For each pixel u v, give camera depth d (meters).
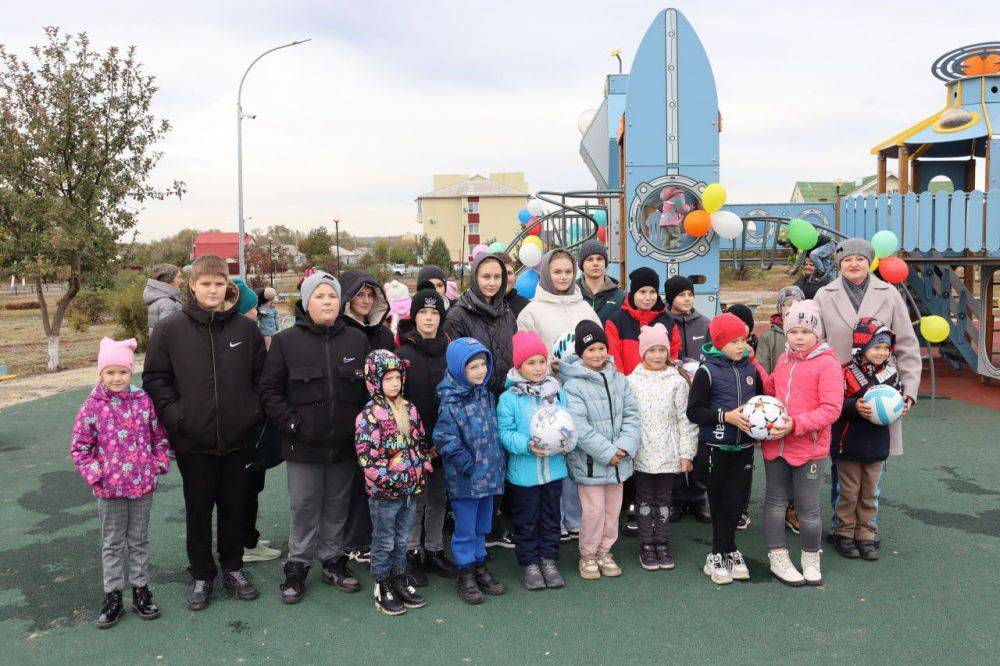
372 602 3.91
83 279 15.38
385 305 4.42
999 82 10.34
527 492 4.05
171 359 3.80
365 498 4.41
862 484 4.37
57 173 14.99
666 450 4.23
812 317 4.00
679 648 3.33
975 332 10.20
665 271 7.96
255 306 4.52
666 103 7.89
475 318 4.53
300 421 3.87
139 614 3.77
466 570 3.96
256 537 4.58
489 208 81.88
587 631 3.52
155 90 16.17
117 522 3.71
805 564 4.04
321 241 51.12
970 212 9.06
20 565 4.52
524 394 4.04
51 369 15.06
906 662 3.16
